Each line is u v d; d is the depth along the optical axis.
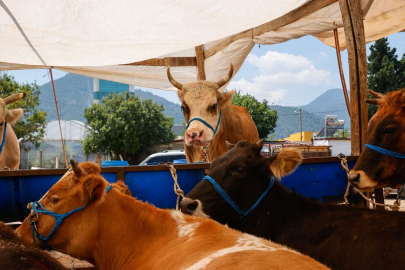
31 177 4.88
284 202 3.96
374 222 3.26
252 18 8.24
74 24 8.28
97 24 8.30
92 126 37.84
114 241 3.04
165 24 8.39
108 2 7.54
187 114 7.25
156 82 13.83
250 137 8.28
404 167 4.34
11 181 4.84
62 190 3.18
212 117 6.94
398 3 9.82
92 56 10.09
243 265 2.08
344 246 3.19
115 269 3.00
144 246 2.92
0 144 7.74
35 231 3.17
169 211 3.05
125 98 40.97
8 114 8.07
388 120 4.37
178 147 40.12
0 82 34.00
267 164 3.97
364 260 3.01
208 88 7.03
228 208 3.91
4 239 2.74
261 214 3.95
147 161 18.88
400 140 4.32
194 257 2.40
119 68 12.59
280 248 2.34
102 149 38.09
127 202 3.12
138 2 7.60
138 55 10.09
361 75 6.72
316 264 2.04
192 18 8.20
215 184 3.91
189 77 13.19
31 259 2.47
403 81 28.28
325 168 5.43
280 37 10.16
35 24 8.19
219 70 11.93
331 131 43.47
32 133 36.22
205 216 3.83
